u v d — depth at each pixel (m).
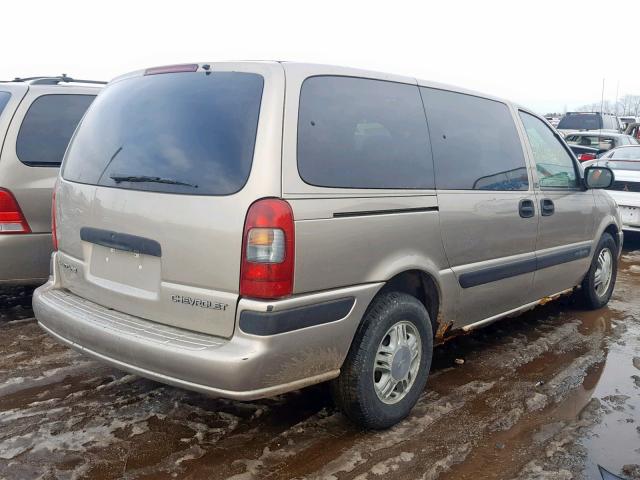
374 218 3.00
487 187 3.86
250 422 3.28
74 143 3.49
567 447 3.17
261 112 2.71
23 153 4.56
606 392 3.87
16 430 3.11
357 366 3.02
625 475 2.94
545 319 5.34
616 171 8.66
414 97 3.50
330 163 2.87
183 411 3.37
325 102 2.95
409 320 3.28
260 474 2.81
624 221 8.33
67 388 3.61
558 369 4.21
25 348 4.20
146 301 2.89
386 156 3.18
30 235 4.54
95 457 2.90
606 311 5.65
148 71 3.26
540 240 4.40
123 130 3.13
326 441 3.13
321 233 2.75
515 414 3.51
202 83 2.95
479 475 2.89
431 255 3.40
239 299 2.62
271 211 2.58
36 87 4.82
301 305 2.69
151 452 2.96
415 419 3.41
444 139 3.62
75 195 3.25
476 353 4.47
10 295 5.37
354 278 2.93
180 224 2.73
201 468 2.84
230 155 2.70
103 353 2.92
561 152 4.87
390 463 2.95
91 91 5.10
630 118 25.50
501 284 4.02
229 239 2.61
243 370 2.54
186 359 2.59
